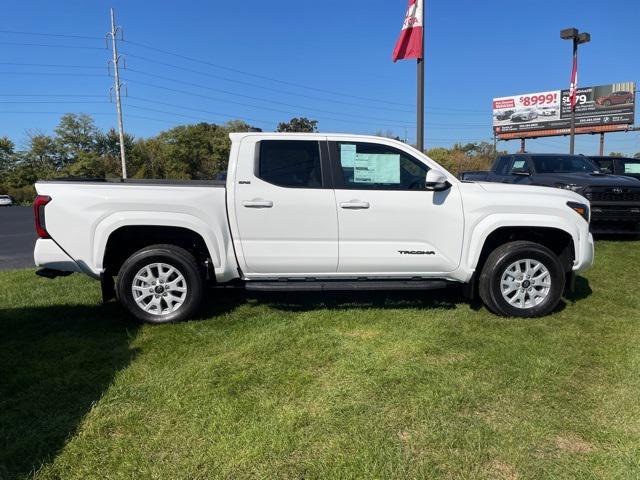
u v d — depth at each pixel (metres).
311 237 4.86
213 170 72.00
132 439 2.81
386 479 2.46
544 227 5.06
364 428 2.90
